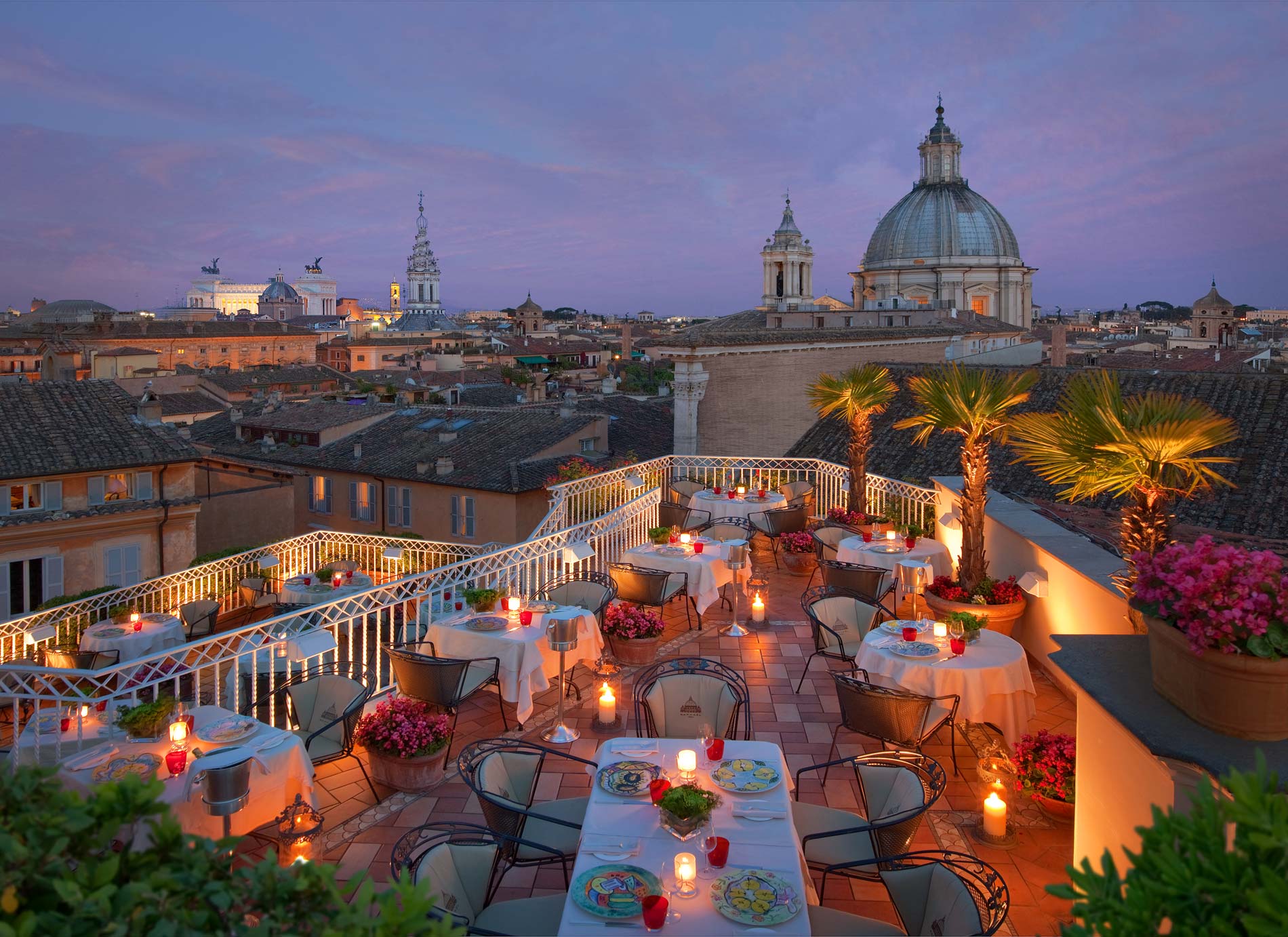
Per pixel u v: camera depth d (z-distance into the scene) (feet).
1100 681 16.05
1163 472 22.36
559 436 124.88
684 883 15.05
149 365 276.00
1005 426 33.37
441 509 119.85
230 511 105.91
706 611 40.16
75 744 23.48
